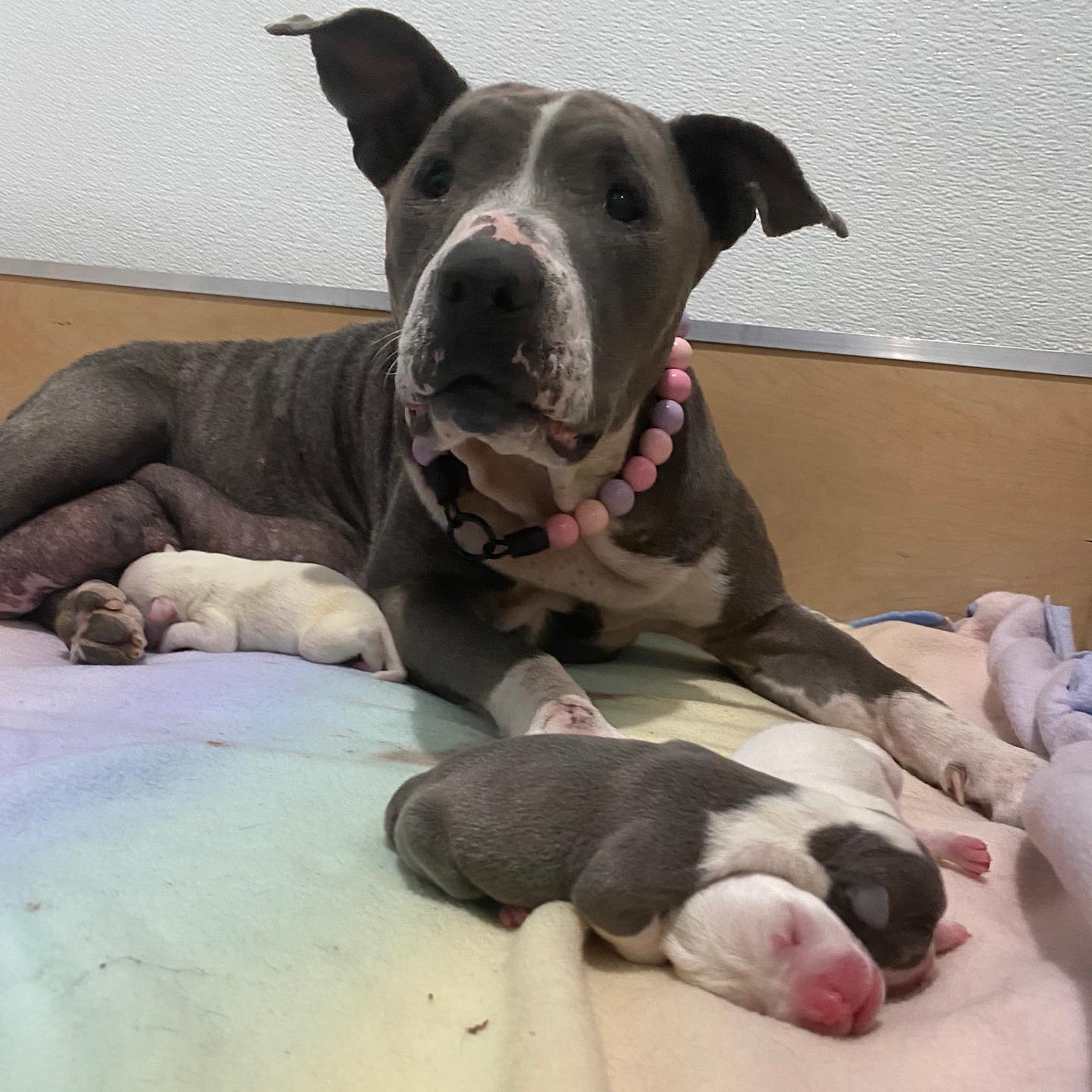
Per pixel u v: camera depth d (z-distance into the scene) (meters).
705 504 0.62
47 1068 0.24
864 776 0.39
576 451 0.49
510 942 0.32
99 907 0.31
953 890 0.38
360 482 0.79
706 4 0.90
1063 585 0.87
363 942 0.31
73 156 1.06
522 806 0.32
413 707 0.53
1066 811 0.35
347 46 0.56
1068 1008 0.29
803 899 0.29
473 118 0.50
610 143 0.49
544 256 0.44
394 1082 0.25
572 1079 0.24
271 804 0.39
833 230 0.54
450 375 0.44
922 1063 0.27
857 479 0.90
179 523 0.77
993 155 0.86
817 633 0.64
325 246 1.02
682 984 0.30
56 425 0.75
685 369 0.60
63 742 0.43
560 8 0.94
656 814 0.31
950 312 0.88
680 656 0.76
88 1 1.03
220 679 0.54
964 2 0.85
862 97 0.88
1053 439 0.86
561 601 0.65
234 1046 0.26
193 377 0.85
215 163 1.03
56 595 0.70
